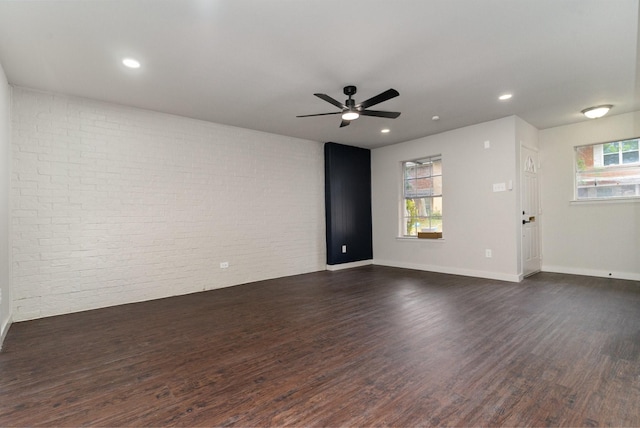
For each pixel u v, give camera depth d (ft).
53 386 6.56
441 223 18.76
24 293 10.91
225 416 5.52
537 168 17.31
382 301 12.62
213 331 9.66
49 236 11.41
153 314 11.46
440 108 13.92
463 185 17.08
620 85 11.54
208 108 13.52
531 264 16.57
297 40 8.43
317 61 9.58
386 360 7.54
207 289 15.16
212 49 8.82
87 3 6.81
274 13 7.29
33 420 5.46
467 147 16.84
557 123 16.44
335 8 7.14
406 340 8.70
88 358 7.87
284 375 6.91
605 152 15.92
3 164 9.51
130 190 13.15
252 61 9.53
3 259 9.48
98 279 12.37
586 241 16.25
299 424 5.28
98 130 12.46
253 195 16.96
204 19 7.47
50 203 11.44
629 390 6.11
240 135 16.53
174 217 14.28
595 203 15.93
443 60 9.60
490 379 6.60
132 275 13.12
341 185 20.48
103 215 12.52
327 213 20.12
